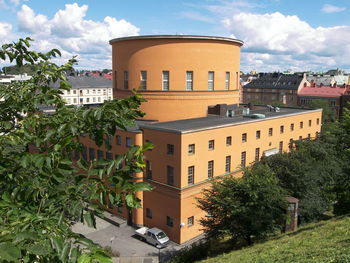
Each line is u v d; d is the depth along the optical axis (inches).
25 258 125.5
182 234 1206.3
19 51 235.8
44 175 174.7
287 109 2075.5
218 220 945.5
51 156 175.6
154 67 1540.4
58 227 151.0
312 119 1957.4
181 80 1547.7
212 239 1070.4
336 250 440.1
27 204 173.3
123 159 174.9
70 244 140.9
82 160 182.2
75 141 217.9
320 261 399.5
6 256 109.3
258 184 866.8
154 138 1253.1
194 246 1077.1
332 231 577.0
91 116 181.8
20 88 230.8
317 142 1357.0
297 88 4397.1
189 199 1214.9
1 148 203.0
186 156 1179.3
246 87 5088.6
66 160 177.3
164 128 1208.8
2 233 128.5
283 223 908.0
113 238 1194.0
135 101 190.9
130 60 1588.3
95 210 169.8
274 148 1637.6
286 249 549.0
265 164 1130.0
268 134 1585.9
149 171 1296.8
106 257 126.7
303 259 443.5
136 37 1533.0
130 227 1365.7
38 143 195.3
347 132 1032.8
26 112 235.8
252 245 838.5
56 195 170.6
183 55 1528.1
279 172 1122.7
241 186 882.8
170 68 1534.2
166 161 1216.8
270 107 1920.5
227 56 1656.0
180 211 1192.2
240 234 907.4
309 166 1146.0
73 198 165.8
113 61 1723.7
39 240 130.1
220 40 1595.7
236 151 1396.4
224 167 1346.0
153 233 1196.5
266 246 651.5
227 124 1333.7
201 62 1558.8
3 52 228.2
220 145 1312.7
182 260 999.6
